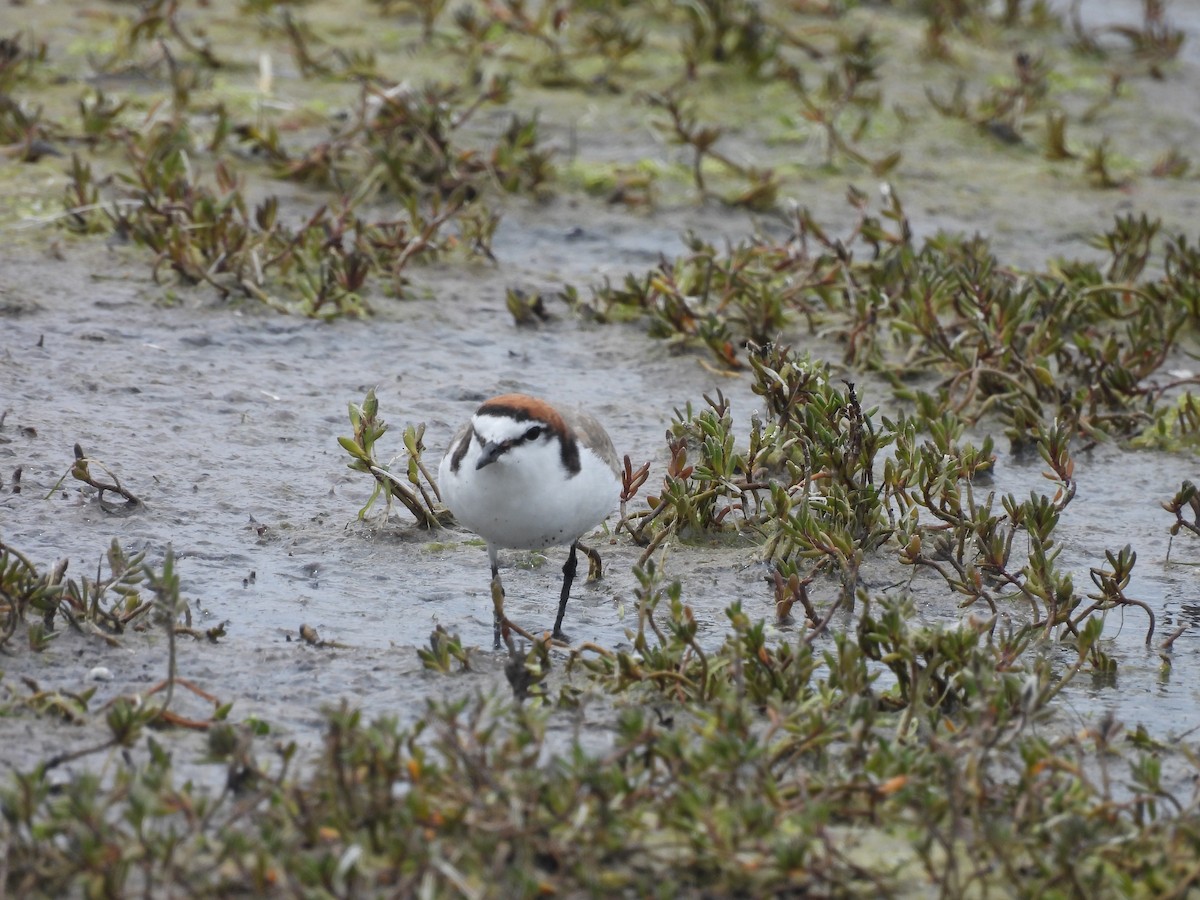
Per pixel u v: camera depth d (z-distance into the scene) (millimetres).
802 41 23938
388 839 6965
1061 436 12102
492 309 16062
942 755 7750
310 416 13266
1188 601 11133
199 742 8297
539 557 11297
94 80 20578
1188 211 20156
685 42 22562
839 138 20609
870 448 11742
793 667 9156
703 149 19000
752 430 11977
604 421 13625
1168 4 29281
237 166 18594
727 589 10953
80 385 13242
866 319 15016
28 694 8625
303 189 18281
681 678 9000
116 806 7484
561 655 9758
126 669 9109
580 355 15180
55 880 6773
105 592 9672
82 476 11109
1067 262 17203
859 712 8414
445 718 7520
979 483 12992
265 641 9664
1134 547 11961
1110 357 14828
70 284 15242
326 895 6633
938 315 16016
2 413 12516
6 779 7754
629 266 17469
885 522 11555
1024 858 7566
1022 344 14930
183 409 13094
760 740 8539
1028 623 10609
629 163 20188
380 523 11531
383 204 18203
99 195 17234
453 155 18719
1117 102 24047
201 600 10172
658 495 12289
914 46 25141
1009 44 26062
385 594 10562
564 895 6898
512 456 9305
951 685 8969
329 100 20797
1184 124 23562
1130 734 8953
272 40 22875
